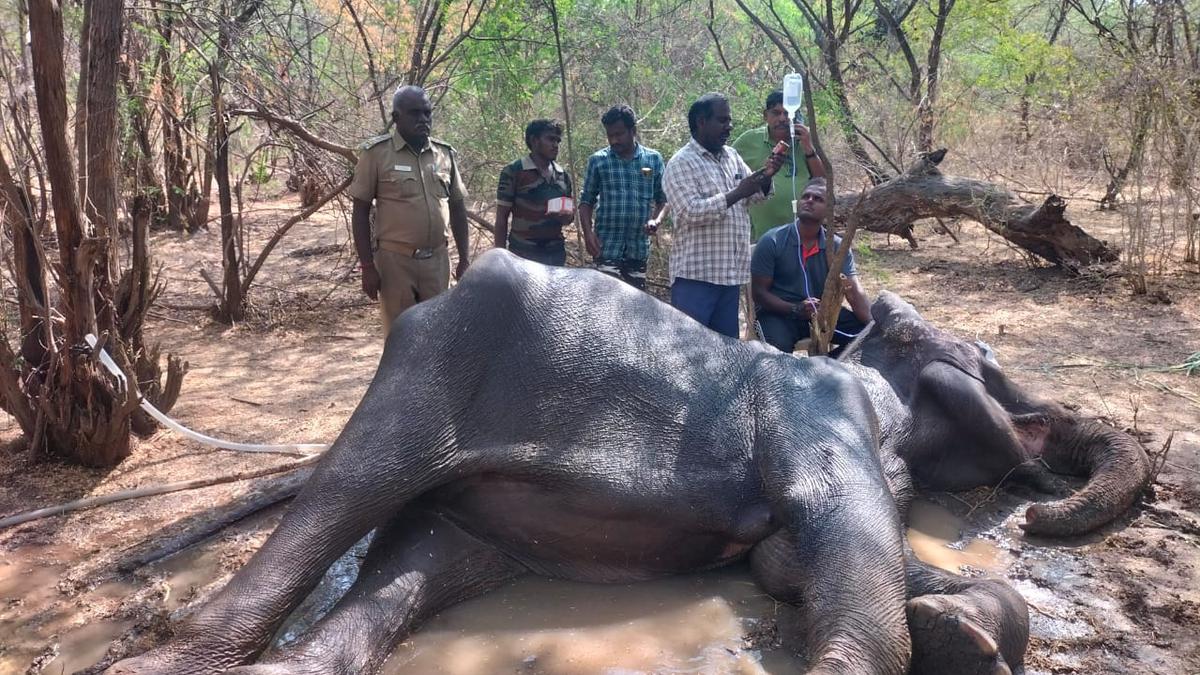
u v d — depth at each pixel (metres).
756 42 12.91
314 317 8.71
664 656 3.57
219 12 8.45
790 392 4.20
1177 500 4.88
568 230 10.85
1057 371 6.86
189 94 8.97
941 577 3.79
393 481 3.66
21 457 5.31
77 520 4.62
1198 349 7.27
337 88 10.75
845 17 11.74
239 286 8.55
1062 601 3.97
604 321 4.07
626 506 3.90
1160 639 3.68
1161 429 5.75
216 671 3.22
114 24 5.11
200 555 4.28
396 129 6.01
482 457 3.81
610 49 10.98
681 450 4.01
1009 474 5.14
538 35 10.14
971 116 13.82
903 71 14.12
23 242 5.09
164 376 6.95
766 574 3.96
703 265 5.66
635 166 6.81
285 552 3.49
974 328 8.00
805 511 3.79
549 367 3.91
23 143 5.28
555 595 3.98
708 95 5.60
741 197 5.41
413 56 9.23
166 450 5.49
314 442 5.63
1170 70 9.66
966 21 13.72
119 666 3.14
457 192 6.39
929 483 5.10
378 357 7.53
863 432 4.10
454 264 9.88
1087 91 11.19
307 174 9.15
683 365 4.16
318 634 3.43
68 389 5.12
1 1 6.09
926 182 10.34
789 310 5.79
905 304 5.56
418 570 3.79
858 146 11.62
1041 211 9.45
